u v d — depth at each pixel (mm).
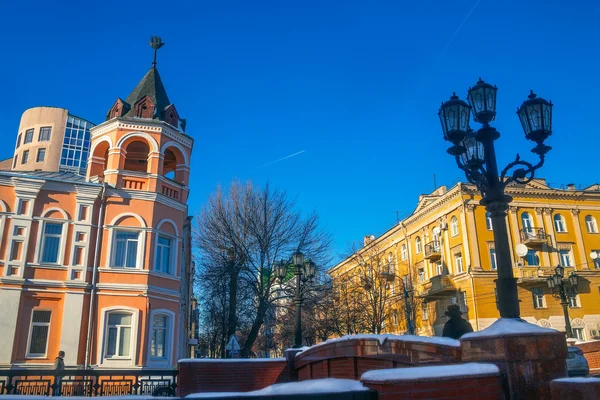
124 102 23688
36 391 12922
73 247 20578
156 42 26406
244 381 11367
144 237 21484
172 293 22031
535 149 8336
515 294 6891
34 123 57906
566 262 39000
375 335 7453
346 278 39969
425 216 44000
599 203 41062
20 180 20406
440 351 5922
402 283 40938
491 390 4793
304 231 28484
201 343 37312
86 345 19656
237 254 27500
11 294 19219
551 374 4953
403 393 4496
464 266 37812
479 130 8289
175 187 23562
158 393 12102
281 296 27156
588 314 37562
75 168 57688
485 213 38906
